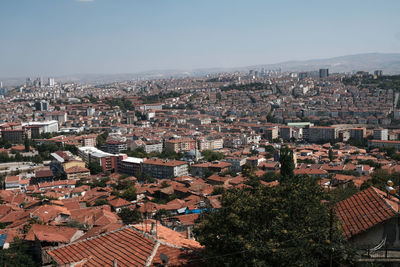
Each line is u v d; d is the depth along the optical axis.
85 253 50.41
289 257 40.94
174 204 149.62
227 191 52.00
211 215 50.16
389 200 48.59
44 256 65.31
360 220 46.31
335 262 44.81
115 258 47.56
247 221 45.38
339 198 63.16
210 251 45.41
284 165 118.31
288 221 44.62
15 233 100.69
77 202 154.88
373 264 40.84
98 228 83.00
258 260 41.06
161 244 48.12
